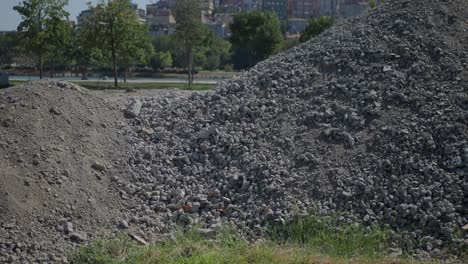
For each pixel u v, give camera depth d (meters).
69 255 5.64
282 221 6.14
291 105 7.92
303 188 6.56
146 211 6.54
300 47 9.58
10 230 5.84
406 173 6.57
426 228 6.00
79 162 6.98
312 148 7.08
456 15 8.86
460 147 6.72
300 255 5.49
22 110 7.50
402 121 7.16
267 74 8.73
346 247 5.76
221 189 6.83
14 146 6.89
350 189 6.45
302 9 78.38
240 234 6.12
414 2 9.27
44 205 6.24
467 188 6.27
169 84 27.81
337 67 8.45
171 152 7.58
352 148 6.95
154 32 68.44
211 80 34.44
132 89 23.08
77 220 6.21
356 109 7.50
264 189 6.64
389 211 6.18
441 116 7.12
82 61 33.75
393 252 5.75
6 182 6.29
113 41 25.80
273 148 7.23
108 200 6.63
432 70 7.89
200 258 5.31
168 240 5.97
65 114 7.75
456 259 5.61
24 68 44.38
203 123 8.02
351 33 9.19
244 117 7.88
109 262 5.43
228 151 7.35
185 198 6.73
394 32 8.78
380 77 7.95
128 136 7.89
